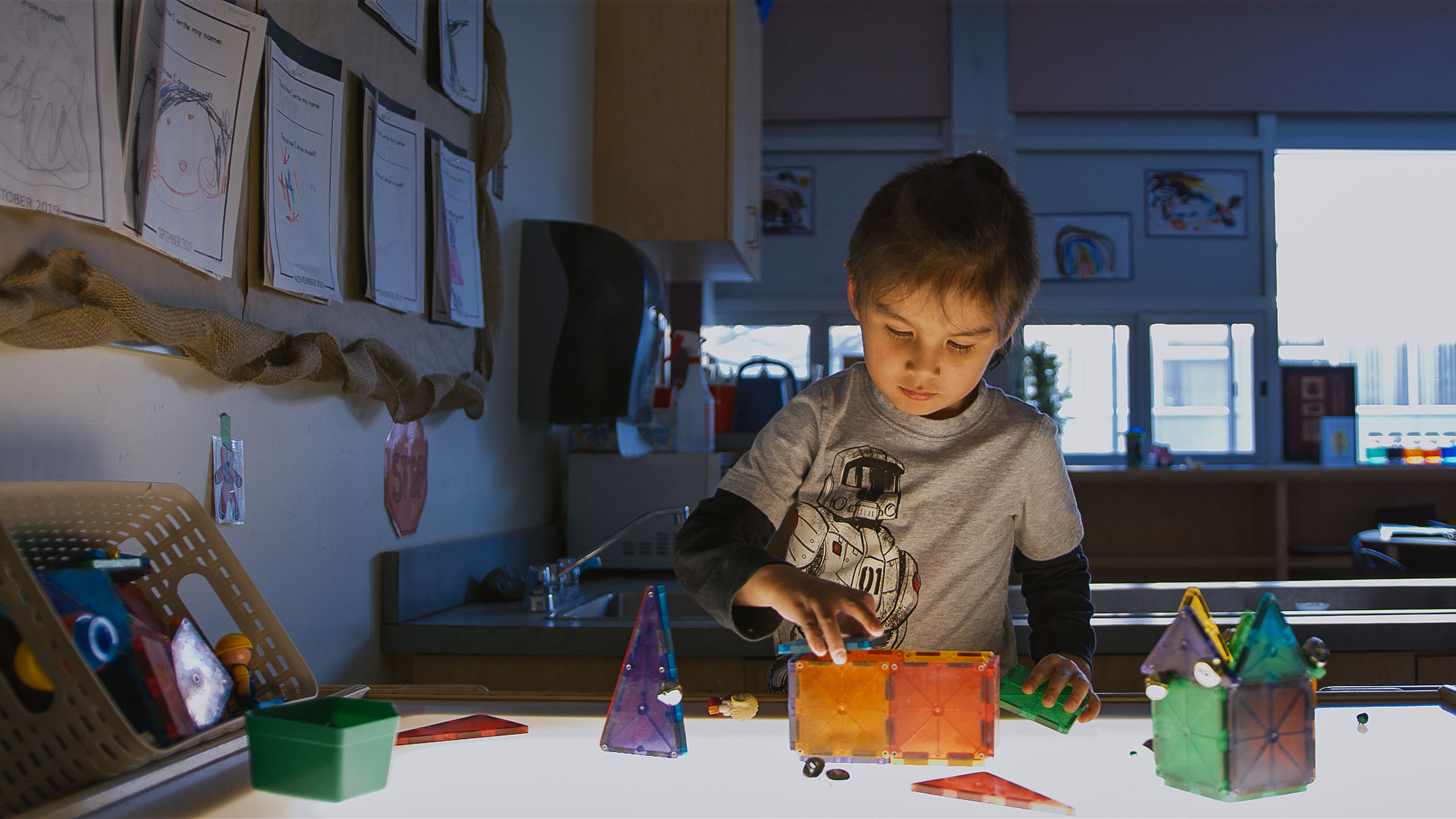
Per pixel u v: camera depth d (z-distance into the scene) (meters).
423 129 1.54
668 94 2.55
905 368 0.80
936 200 0.78
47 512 0.67
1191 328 5.49
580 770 0.63
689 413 2.43
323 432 1.28
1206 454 5.45
